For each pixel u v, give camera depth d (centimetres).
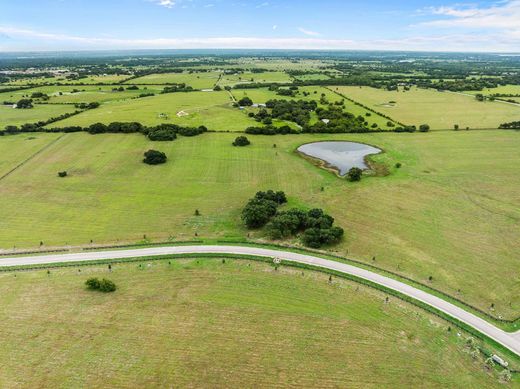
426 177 10725
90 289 6122
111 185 10300
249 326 5328
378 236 7712
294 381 4497
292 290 6103
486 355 4862
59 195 9656
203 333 5200
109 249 7306
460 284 6247
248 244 7488
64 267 6738
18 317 5469
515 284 6238
